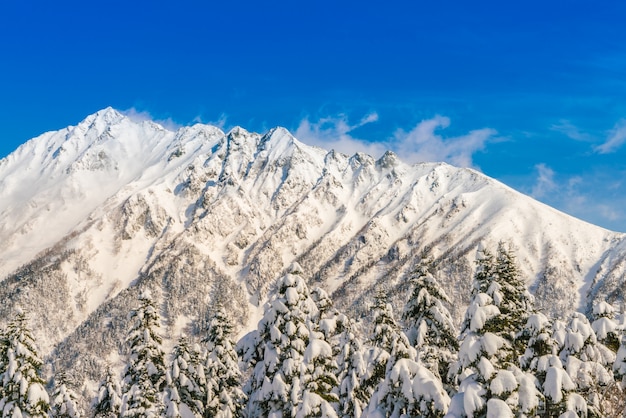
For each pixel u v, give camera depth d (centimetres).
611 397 2159
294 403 2342
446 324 2530
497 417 1432
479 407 1512
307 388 2370
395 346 2275
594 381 2081
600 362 2203
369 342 2548
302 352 2477
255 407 2678
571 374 2048
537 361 1928
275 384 2406
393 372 1948
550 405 1780
